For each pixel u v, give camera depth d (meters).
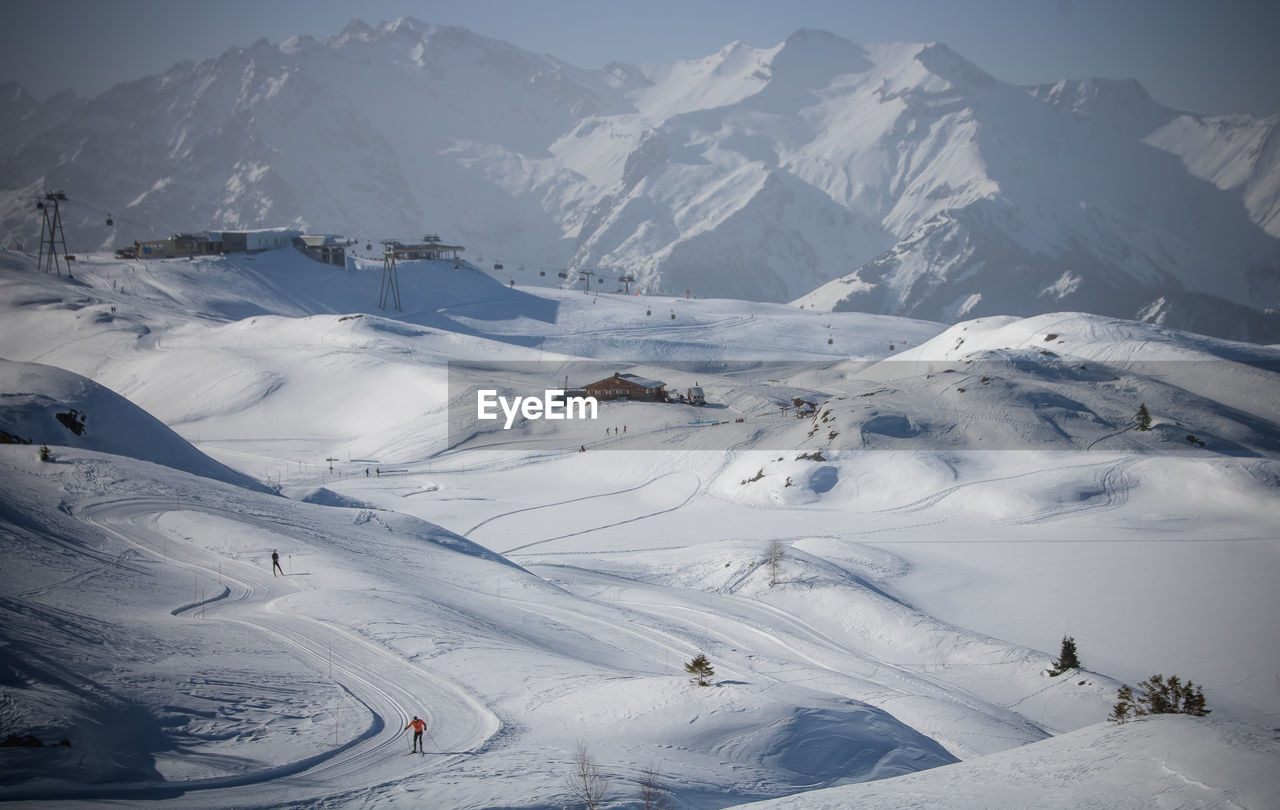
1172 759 28.80
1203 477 103.50
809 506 110.25
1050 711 52.94
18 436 77.38
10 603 42.38
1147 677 58.09
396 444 142.25
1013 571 82.12
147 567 52.97
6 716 30.44
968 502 105.06
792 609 71.69
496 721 36.66
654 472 128.25
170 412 157.00
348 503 97.88
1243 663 59.53
